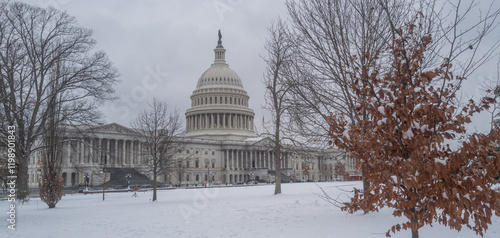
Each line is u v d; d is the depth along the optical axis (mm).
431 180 6766
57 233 16359
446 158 6801
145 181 96438
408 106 6969
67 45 35188
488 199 6367
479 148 6566
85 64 35656
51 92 33312
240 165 146000
